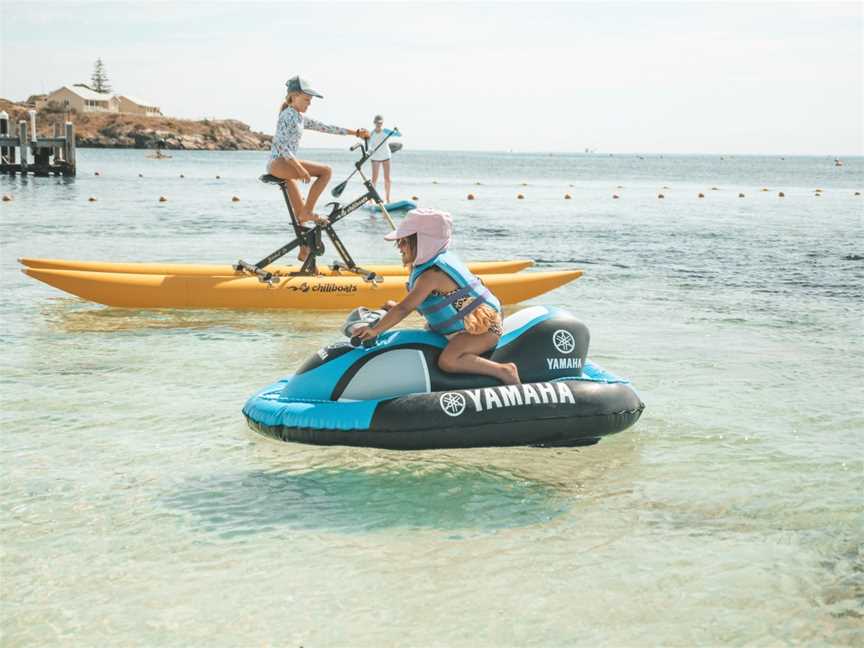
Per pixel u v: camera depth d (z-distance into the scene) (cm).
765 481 554
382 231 1994
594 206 3112
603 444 618
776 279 1393
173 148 15862
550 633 385
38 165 4062
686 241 1923
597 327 1009
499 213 2684
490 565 444
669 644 378
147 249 1573
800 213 2877
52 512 496
